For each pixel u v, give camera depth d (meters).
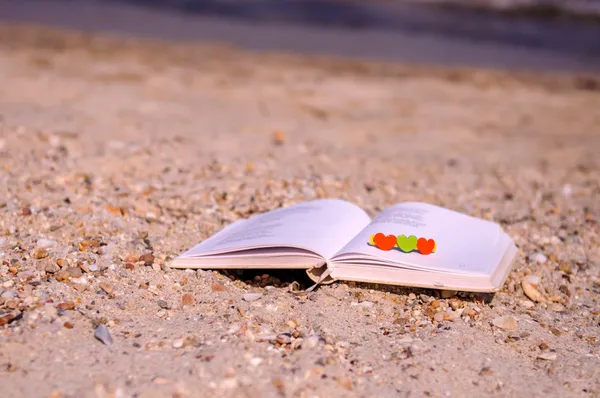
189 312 0.96
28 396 0.83
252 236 1.02
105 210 1.15
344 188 1.30
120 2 4.55
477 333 0.96
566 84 2.88
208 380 0.86
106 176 1.27
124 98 1.98
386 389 0.87
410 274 0.97
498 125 2.05
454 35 4.29
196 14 4.38
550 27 4.70
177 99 2.07
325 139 1.70
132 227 1.12
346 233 1.02
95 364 0.87
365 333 0.94
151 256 1.04
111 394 0.84
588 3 5.15
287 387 0.86
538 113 2.27
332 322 0.96
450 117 2.10
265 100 2.17
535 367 0.92
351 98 2.27
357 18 4.65
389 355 0.91
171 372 0.87
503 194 1.36
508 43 4.13
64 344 0.89
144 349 0.90
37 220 1.10
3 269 0.99
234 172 1.35
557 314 1.02
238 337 0.92
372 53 3.49
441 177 1.43
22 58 2.49
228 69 2.67
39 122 1.52
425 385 0.88
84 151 1.38
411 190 1.33
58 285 0.97
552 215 1.27
